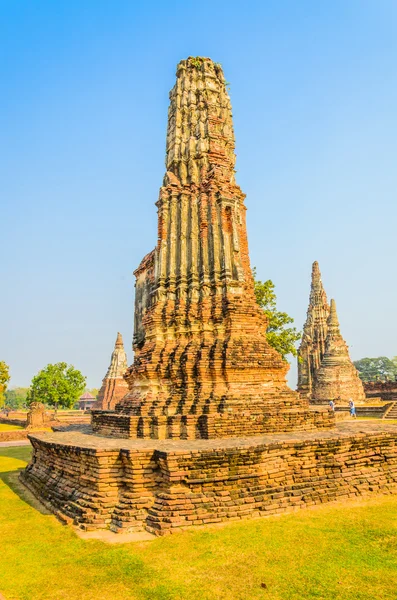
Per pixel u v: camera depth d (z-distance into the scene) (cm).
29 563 953
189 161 2372
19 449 3272
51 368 8162
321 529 1087
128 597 794
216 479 1214
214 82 2620
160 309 2078
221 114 2547
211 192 2188
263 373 1864
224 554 955
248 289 2205
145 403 1827
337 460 1426
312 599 768
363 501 1335
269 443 1328
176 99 2573
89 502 1239
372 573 859
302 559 924
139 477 1235
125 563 928
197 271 2109
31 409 5159
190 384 1811
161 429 1667
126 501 1198
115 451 1282
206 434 1600
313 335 7425
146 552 980
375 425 2033
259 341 1928
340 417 4597
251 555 947
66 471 1464
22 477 1941
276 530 1084
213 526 1121
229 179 2277
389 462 1544
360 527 1099
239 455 1262
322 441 1416
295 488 1304
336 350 6025
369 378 13850
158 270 2175
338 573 860
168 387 1886
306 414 1786
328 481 1366
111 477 1262
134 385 2092
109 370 5966
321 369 6022
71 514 1266
